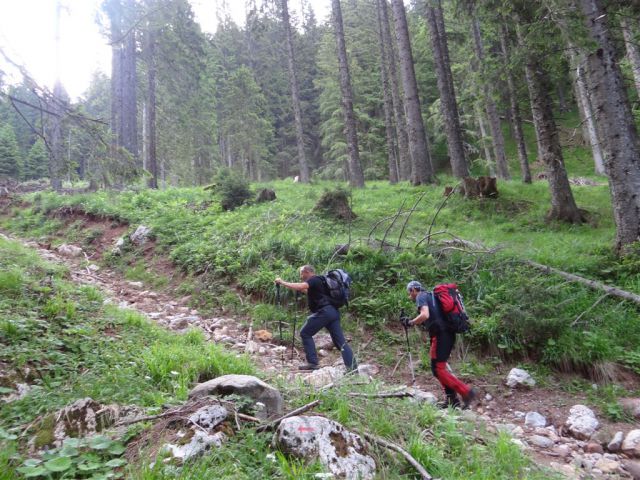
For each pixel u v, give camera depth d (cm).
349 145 1938
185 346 577
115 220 1432
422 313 518
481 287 769
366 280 838
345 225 1185
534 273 804
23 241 1398
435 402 531
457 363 646
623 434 467
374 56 3706
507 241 1029
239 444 307
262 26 1994
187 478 260
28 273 751
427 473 303
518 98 1330
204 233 1160
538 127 1284
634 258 774
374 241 962
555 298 718
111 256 1205
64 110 621
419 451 332
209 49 3909
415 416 395
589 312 674
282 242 986
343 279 601
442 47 1997
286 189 1930
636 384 561
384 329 739
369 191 1748
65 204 1594
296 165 4322
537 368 615
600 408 528
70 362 458
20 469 257
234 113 3550
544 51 1045
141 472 267
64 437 318
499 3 1091
